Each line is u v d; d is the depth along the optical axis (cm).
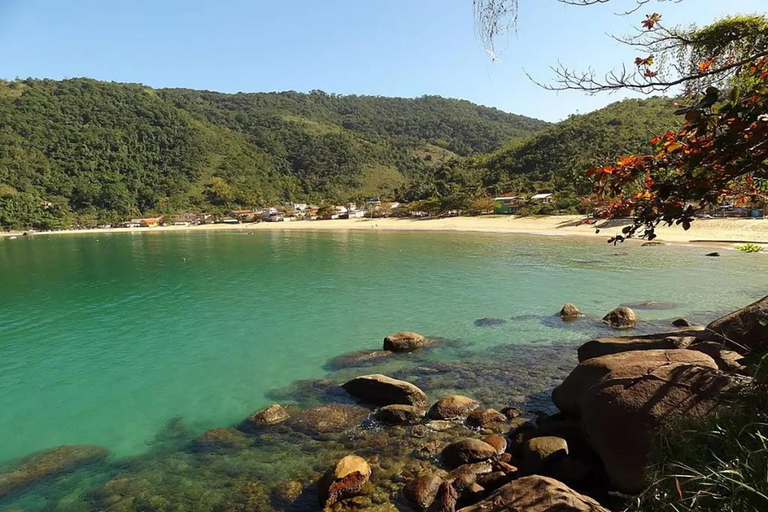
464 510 547
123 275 3312
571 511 471
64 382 1289
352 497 682
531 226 6291
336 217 11944
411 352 1384
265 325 1803
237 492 729
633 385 637
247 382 1234
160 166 16462
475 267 3073
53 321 1988
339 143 19925
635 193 416
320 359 1384
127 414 1079
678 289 2095
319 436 887
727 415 403
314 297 2297
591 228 5300
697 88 407
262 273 3197
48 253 5528
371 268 3244
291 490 721
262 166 18212
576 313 1709
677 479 317
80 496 754
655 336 937
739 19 420
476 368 1224
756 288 2042
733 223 4162
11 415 1095
